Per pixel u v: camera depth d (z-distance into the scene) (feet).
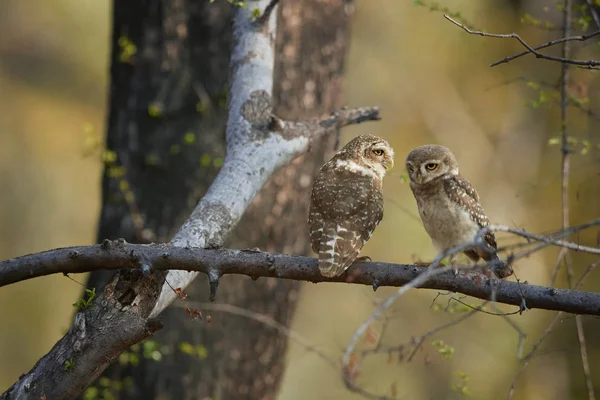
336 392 70.18
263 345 42.09
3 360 83.82
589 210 59.00
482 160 84.07
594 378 61.82
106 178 41.81
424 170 32.78
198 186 40.93
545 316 61.67
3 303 85.46
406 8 86.89
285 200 41.83
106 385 40.06
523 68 74.49
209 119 41.19
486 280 25.49
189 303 39.63
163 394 40.32
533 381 66.23
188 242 27.91
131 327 24.99
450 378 67.77
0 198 87.15
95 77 89.20
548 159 73.61
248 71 33.76
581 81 40.11
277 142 32.17
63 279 87.35
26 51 88.48
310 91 42.73
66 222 88.48
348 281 26.61
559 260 31.37
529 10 74.28
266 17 34.45
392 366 66.95
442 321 64.34
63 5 88.79
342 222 29.60
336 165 32.07
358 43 87.51
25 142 87.71
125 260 25.20
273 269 25.94
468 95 86.94
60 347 25.43
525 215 72.84
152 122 41.32
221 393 41.11
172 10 41.27
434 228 33.01
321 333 76.48
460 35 84.17
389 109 87.51
